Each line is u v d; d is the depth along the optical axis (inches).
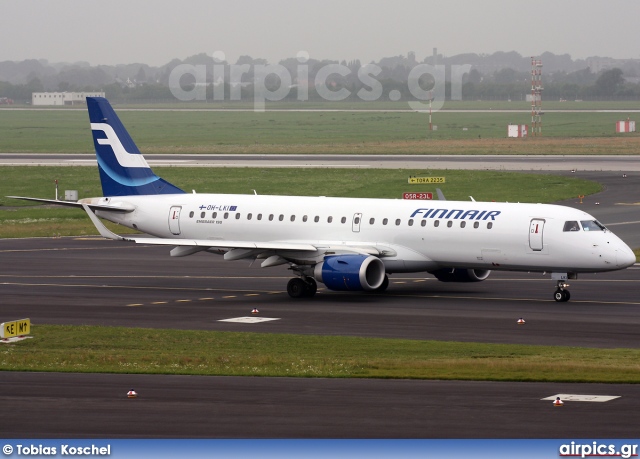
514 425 3144.7
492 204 6373.0
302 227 6756.9
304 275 6501.0
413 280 7160.4
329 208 6742.1
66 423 3179.1
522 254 6136.8
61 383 3794.3
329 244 6510.8
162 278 7278.5
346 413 3307.1
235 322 5506.9
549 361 4315.9
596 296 6353.3
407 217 6461.6
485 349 4687.5
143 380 3855.8
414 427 3127.5
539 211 6161.4
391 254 6441.9
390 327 5319.9
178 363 4254.4
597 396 3545.8
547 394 3582.7
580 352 4586.6
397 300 6259.8
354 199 6801.2
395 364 4185.5
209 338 5009.8
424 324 5408.5
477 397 3535.9
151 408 3380.9
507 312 5767.7
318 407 3390.7
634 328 5241.1
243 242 6373.0
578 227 6028.5
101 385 3757.4
